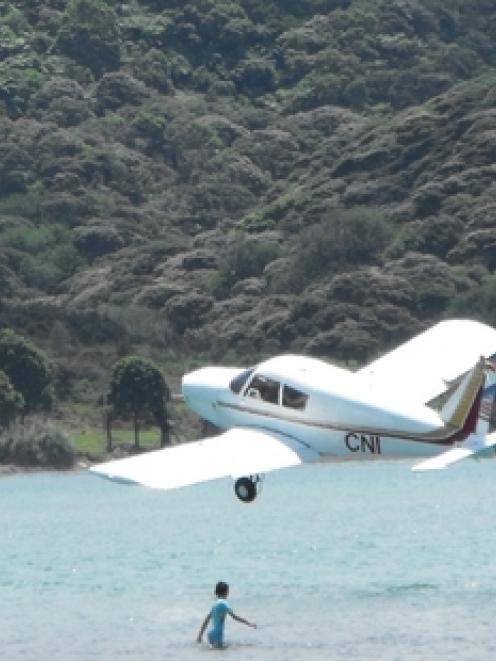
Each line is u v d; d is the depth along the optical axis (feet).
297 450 423.64
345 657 488.02
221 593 515.91
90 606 609.42
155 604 610.65
